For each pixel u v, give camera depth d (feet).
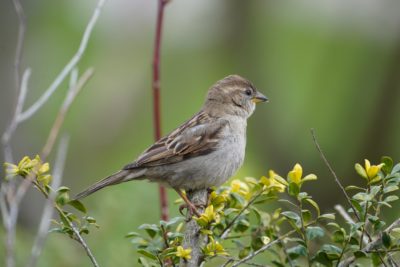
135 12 56.03
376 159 49.19
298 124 52.80
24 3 49.55
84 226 21.94
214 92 33.99
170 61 55.31
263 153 50.26
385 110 48.96
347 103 52.65
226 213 22.59
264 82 51.24
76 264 32.40
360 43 53.93
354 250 21.39
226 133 32.42
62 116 21.86
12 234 18.16
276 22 55.06
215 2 52.24
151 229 23.02
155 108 30.83
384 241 20.70
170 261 23.04
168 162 30.94
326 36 54.95
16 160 45.60
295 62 54.75
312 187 48.14
